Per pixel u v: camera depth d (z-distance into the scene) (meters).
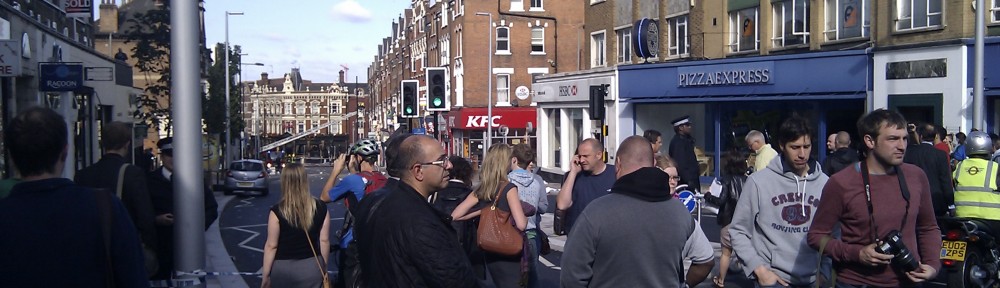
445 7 58.47
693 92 26.91
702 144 27.48
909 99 20.67
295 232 7.04
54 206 3.36
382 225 4.10
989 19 19.27
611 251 4.45
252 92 138.00
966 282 8.70
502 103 52.59
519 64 52.47
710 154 27.06
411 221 4.03
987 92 19.17
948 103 19.69
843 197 4.98
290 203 7.03
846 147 10.37
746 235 5.76
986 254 8.91
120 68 30.05
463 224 7.09
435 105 20.23
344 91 134.25
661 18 30.06
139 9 55.84
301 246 7.08
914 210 4.90
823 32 23.39
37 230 3.32
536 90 36.56
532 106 52.75
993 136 16.03
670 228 4.48
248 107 137.62
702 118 27.42
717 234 14.85
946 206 8.55
